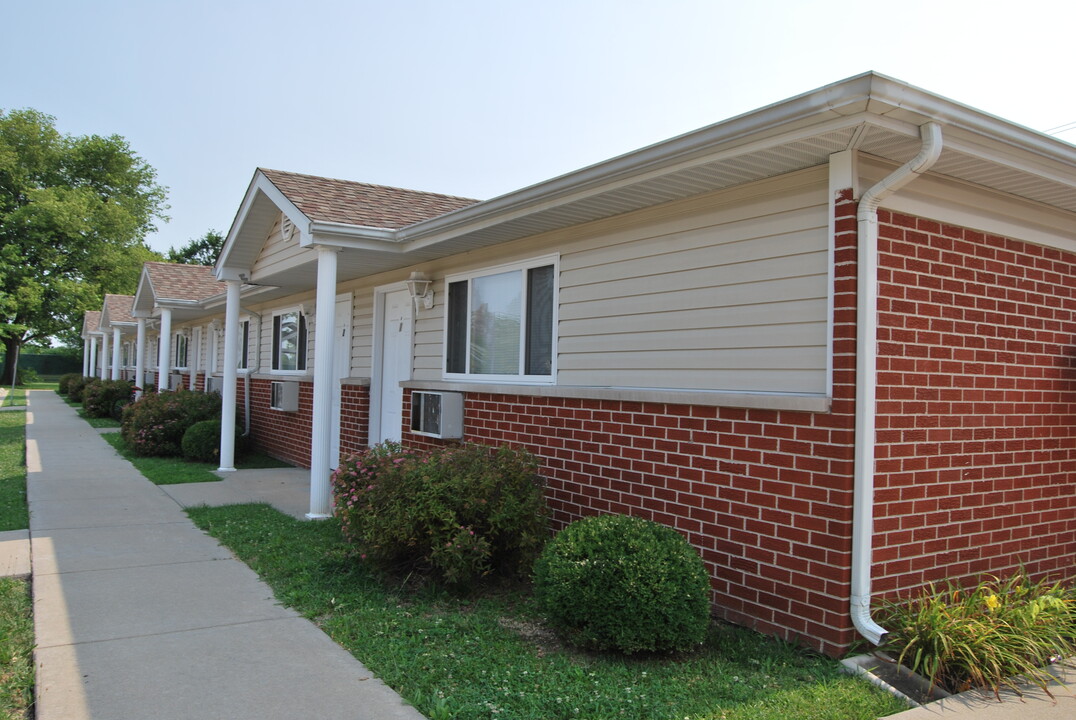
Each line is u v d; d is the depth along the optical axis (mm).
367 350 9703
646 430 5246
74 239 36750
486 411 6988
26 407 24719
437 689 3555
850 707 3410
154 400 13344
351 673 3760
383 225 7492
